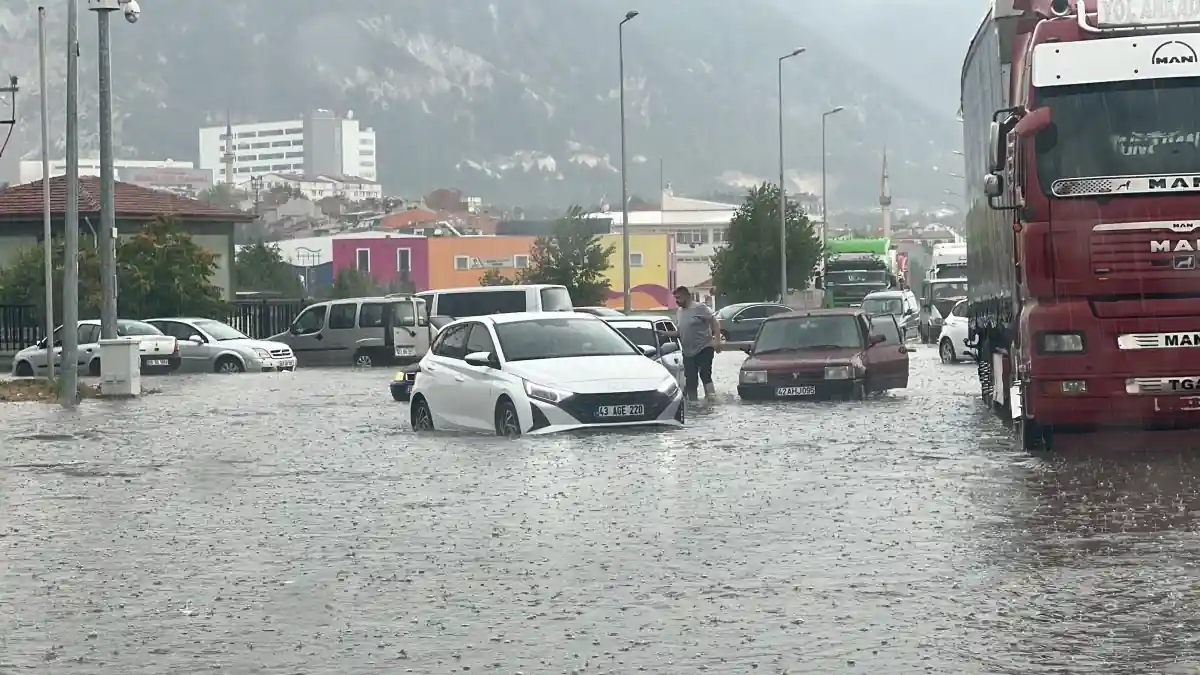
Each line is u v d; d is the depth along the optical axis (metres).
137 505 18.08
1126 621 10.63
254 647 10.41
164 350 53.28
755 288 103.00
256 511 17.34
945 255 85.50
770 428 26.48
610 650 10.12
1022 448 21.83
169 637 10.77
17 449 25.52
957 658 9.69
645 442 23.91
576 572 12.93
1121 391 19.91
